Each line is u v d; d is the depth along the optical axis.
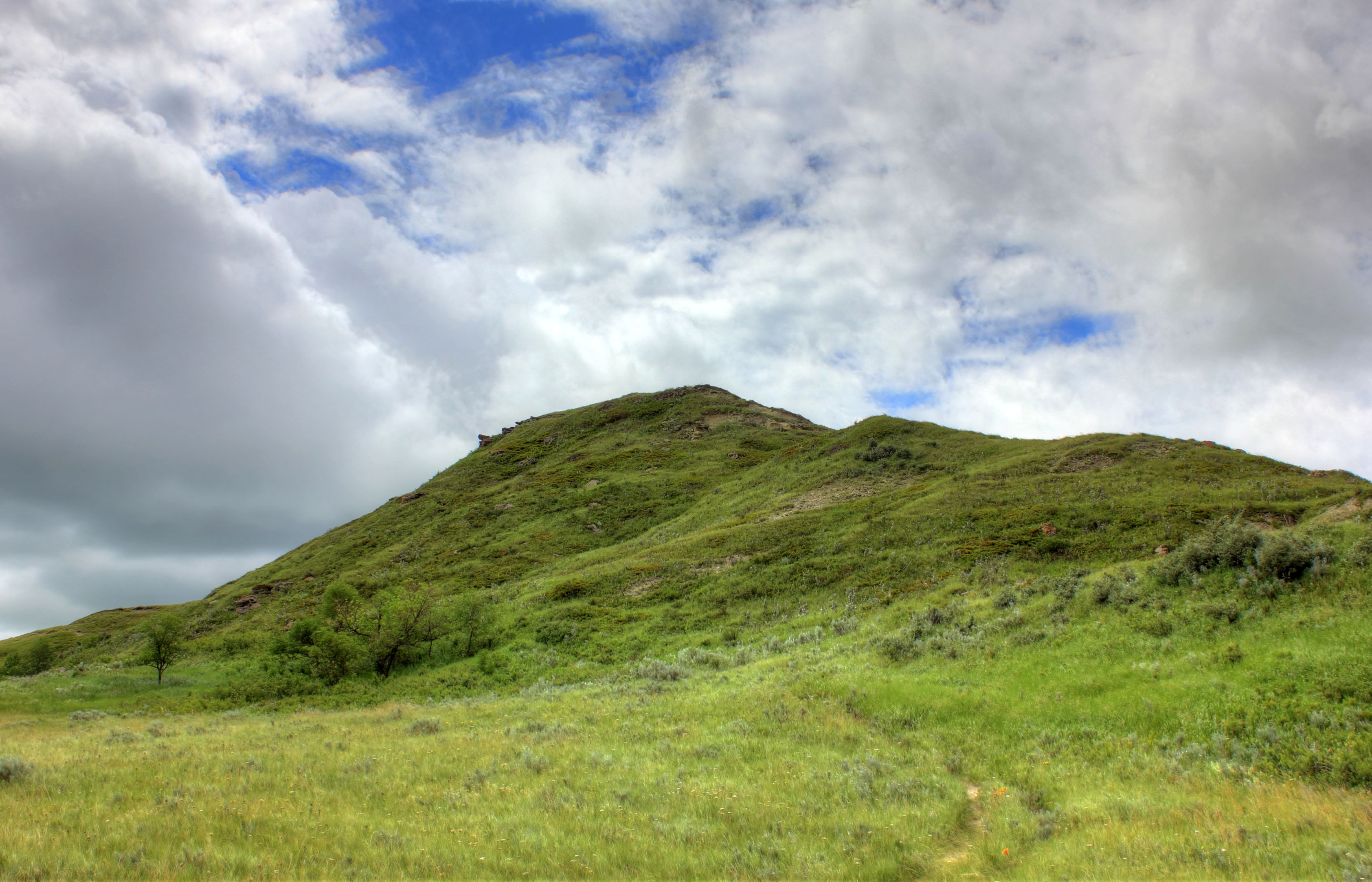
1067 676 17.09
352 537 118.81
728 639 39.16
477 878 8.83
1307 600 16.12
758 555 54.75
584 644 43.09
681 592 51.31
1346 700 12.35
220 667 46.06
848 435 99.25
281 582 100.50
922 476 76.44
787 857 9.67
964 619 24.45
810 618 38.38
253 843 9.61
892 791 12.59
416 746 17.73
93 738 21.64
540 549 88.38
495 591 64.69
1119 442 69.25
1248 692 13.64
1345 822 9.24
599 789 12.94
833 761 14.72
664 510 98.50
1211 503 46.09
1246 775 11.45
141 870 8.28
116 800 11.62
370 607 44.81
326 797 12.35
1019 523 47.97
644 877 9.01
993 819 11.32
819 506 72.25
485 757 15.74
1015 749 14.77
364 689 37.53
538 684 33.84
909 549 48.06
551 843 10.01
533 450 150.62
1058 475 62.59
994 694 17.44
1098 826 10.30
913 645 23.14
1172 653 16.42
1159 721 14.02
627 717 20.38
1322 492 47.25
